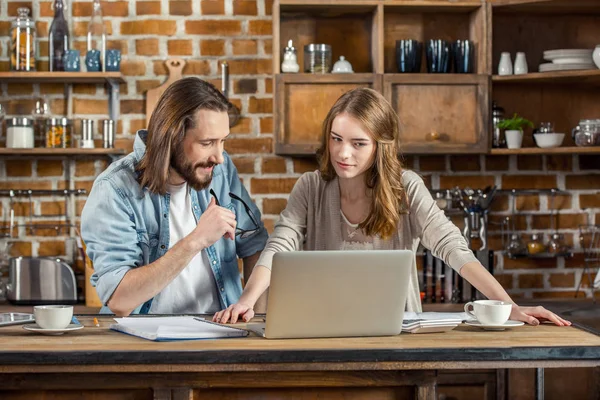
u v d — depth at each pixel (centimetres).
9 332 198
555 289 400
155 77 391
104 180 232
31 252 390
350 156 232
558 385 342
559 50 371
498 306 200
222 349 174
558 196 402
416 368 176
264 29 392
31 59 375
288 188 392
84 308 359
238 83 391
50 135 377
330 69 378
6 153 370
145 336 188
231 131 391
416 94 372
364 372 180
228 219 220
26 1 389
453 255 231
